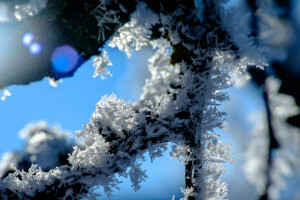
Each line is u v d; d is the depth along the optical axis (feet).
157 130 3.95
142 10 4.24
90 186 3.84
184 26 4.12
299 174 9.93
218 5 4.20
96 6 3.68
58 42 3.62
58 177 3.76
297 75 8.86
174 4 4.07
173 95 4.18
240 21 4.27
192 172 4.03
